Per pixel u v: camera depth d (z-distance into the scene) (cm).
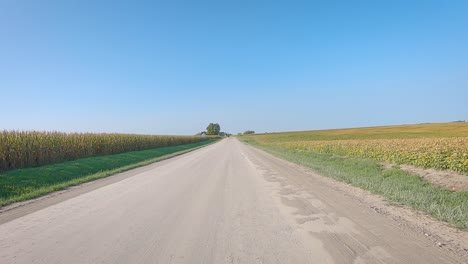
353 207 843
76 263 479
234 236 607
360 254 501
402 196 933
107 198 1005
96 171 1886
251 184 1270
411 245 540
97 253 520
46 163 2078
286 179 1415
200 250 532
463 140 2073
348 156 2472
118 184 1318
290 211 805
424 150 1750
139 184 1304
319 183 1291
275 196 1010
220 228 661
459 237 584
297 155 2966
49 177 1495
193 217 754
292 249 531
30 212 832
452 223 675
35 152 1961
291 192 1083
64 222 718
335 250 521
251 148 4888
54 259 496
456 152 1487
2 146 1709
